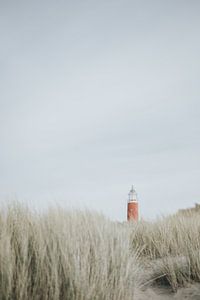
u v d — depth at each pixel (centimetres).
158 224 654
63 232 364
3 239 321
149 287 409
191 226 617
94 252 357
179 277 416
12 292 287
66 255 327
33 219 400
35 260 322
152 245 577
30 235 357
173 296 379
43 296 295
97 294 306
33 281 308
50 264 307
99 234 391
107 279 335
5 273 291
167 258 468
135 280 387
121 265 356
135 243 596
